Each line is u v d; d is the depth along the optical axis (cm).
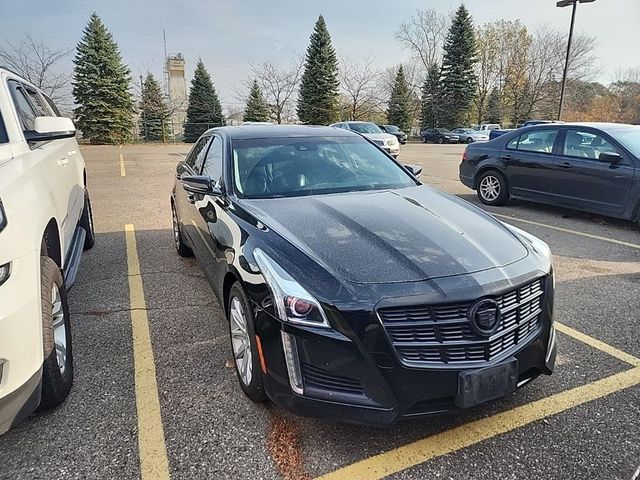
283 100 4034
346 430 228
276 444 218
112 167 1408
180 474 200
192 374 277
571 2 2292
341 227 252
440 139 3606
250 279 228
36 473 199
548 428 229
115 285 423
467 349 202
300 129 405
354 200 301
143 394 256
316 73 3903
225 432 226
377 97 4488
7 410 180
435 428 230
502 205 791
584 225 661
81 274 452
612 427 230
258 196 308
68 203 358
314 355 201
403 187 342
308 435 225
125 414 239
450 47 4341
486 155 794
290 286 207
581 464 206
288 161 346
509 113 4953
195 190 318
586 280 441
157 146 2605
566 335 327
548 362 236
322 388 202
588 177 645
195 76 3862
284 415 239
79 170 472
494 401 210
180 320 351
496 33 4838
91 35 2944
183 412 241
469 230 257
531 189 730
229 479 198
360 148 388
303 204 291
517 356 216
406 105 4600
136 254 520
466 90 4384
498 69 4903
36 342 192
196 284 426
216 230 301
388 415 198
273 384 213
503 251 236
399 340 197
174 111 3981
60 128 314
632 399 252
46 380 224
